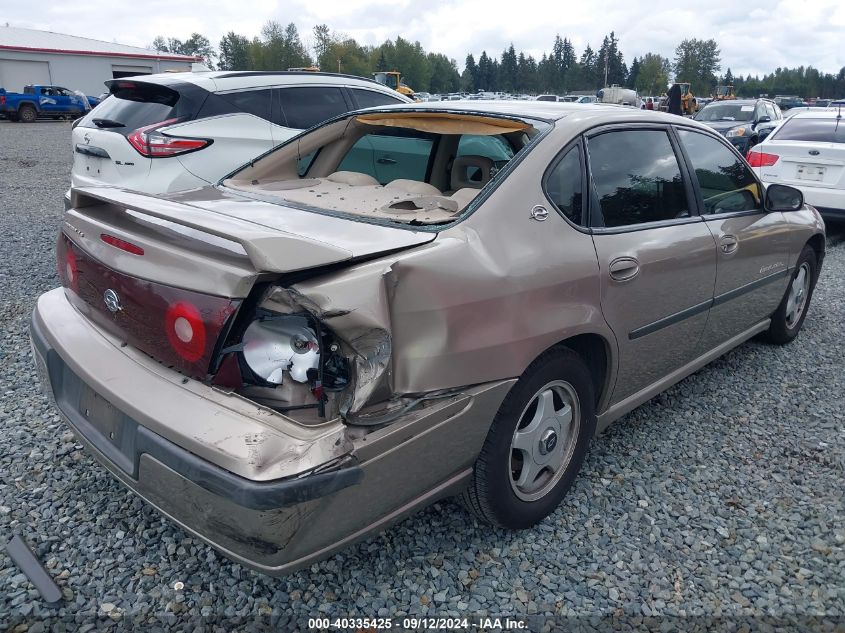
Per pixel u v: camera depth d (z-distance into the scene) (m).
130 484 2.21
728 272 3.79
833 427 3.86
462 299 2.30
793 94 149.62
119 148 5.84
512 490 2.70
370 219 2.62
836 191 8.13
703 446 3.61
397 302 2.17
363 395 2.08
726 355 4.90
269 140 6.40
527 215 2.63
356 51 102.00
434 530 2.85
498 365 2.42
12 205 9.73
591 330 2.81
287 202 2.95
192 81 6.12
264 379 2.03
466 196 2.86
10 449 3.28
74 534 2.72
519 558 2.71
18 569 2.52
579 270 2.73
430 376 2.24
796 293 4.98
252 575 2.55
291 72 6.85
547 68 135.38
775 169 8.56
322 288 1.99
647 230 3.19
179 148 5.84
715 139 3.95
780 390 4.33
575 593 2.54
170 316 2.11
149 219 2.47
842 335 5.38
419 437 2.22
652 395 3.55
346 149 3.85
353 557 2.67
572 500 3.09
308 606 2.43
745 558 2.76
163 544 2.69
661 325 3.31
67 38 41.66
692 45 119.19
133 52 42.22
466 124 3.25
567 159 2.89
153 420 2.07
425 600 2.47
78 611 2.35
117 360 2.34
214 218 2.21
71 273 2.67
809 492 3.22
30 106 29.66
